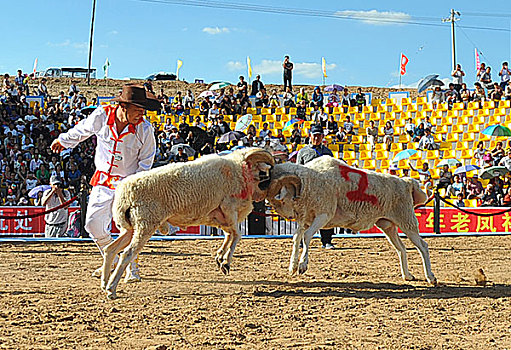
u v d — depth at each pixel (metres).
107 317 6.31
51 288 7.94
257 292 7.70
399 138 27.83
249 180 7.82
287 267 10.08
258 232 15.57
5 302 6.96
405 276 8.84
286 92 31.66
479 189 21.16
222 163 7.62
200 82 53.19
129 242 7.46
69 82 50.81
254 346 5.37
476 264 10.79
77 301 7.07
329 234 12.95
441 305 7.09
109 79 53.84
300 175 8.04
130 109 7.96
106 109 8.11
